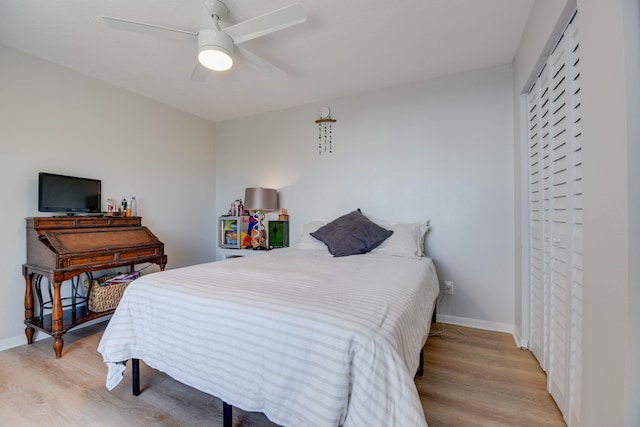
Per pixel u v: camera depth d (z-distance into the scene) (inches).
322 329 39.2
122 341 58.1
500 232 99.7
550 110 63.7
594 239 40.5
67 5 69.5
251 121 149.3
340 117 126.3
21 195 89.4
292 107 137.8
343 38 83.4
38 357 81.3
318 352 38.6
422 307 59.3
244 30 66.2
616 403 34.9
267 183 145.2
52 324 81.4
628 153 32.6
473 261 103.3
